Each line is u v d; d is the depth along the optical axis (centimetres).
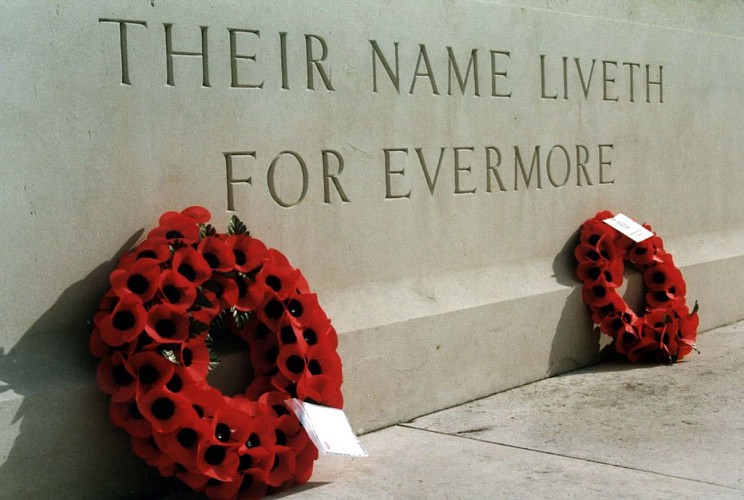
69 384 404
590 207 702
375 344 527
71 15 414
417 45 569
